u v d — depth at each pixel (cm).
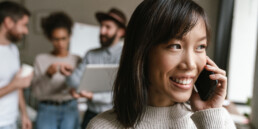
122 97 63
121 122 63
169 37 51
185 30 50
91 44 287
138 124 62
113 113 68
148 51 55
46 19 195
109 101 162
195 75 54
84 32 284
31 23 295
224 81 61
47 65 190
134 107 60
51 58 192
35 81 183
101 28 169
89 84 154
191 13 51
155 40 52
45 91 178
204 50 54
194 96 65
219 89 62
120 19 169
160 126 62
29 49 298
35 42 298
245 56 192
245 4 186
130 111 61
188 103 72
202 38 52
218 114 59
